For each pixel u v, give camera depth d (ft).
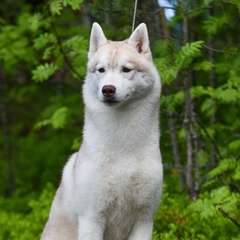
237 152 43.34
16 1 63.57
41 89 71.00
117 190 29.63
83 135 30.66
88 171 29.63
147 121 29.73
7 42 53.36
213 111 45.39
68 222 31.60
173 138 47.60
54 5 40.52
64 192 31.60
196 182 41.98
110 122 29.45
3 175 65.98
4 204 56.65
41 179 62.28
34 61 52.75
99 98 28.84
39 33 47.44
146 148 29.73
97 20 42.32
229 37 52.44
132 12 38.93
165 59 37.99
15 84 69.00
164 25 44.37
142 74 29.50
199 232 38.68
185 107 41.34
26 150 67.26
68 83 68.39
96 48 31.12
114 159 29.50
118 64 29.25
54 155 64.39
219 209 35.24
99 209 29.94
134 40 30.50
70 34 49.85
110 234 31.07
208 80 51.96
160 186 30.19
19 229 44.09
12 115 74.23
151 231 30.91
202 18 50.16
